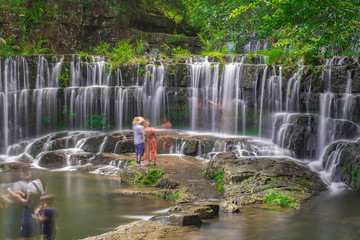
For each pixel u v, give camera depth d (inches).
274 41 745.6
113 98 666.2
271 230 238.4
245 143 516.4
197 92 657.6
